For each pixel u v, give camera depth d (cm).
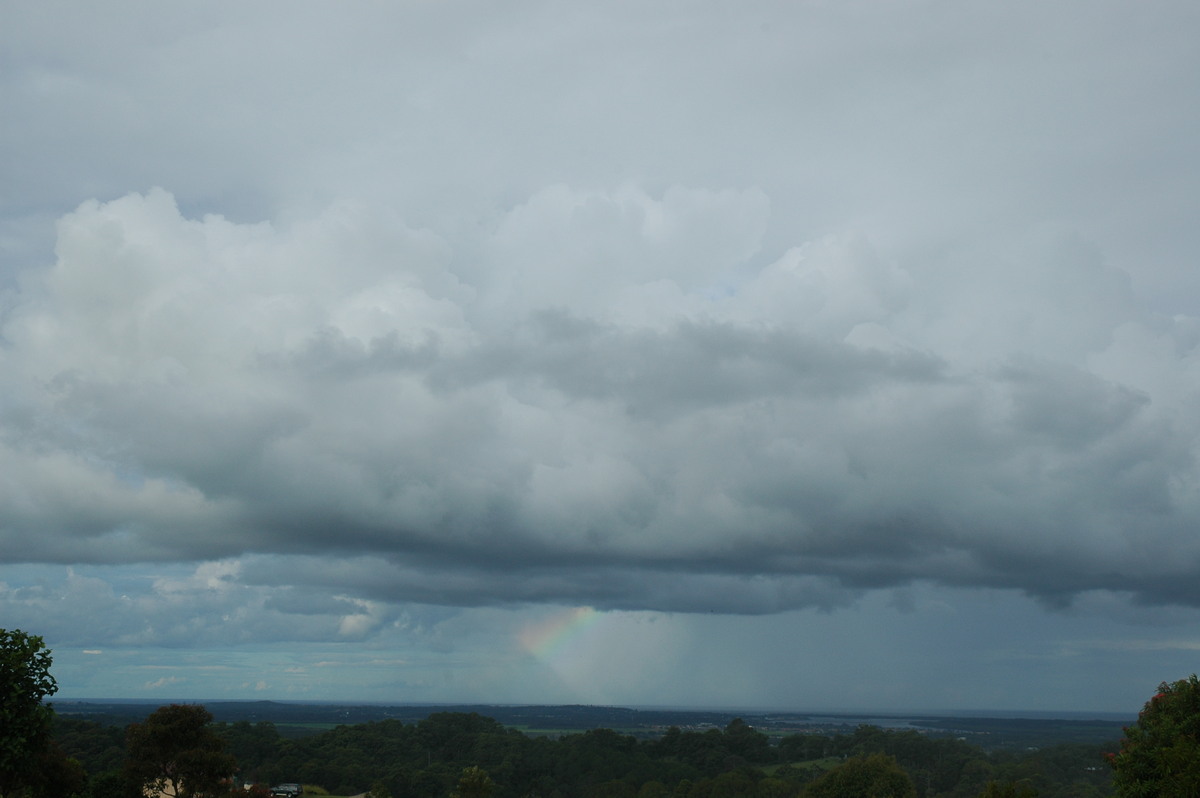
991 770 14562
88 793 6028
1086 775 13962
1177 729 4397
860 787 10462
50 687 4291
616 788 16425
